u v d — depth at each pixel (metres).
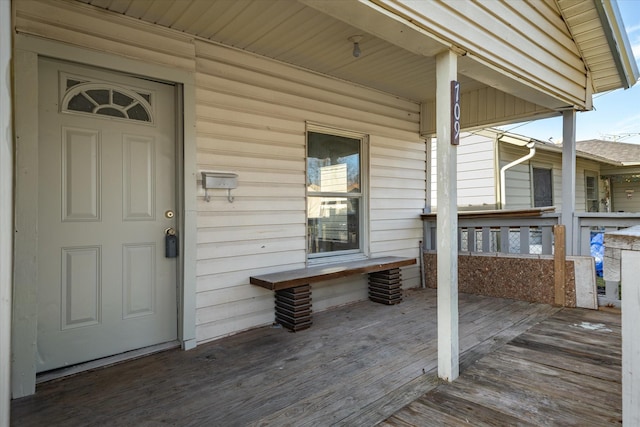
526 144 6.71
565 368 2.59
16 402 2.22
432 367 2.65
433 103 5.18
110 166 2.77
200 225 3.19
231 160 3.38
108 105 2.76
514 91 3.49
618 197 12.12
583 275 4.11
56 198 2.55
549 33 3.53
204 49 3.20
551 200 8.48
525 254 4.48
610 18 3.61
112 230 2.78
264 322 3.62
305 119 3.97
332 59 3.69
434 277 5.25
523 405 2.12
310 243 4.14
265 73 3.63
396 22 2.15
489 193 6.83
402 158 5.10
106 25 2.66
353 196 4.57
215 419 2.03
